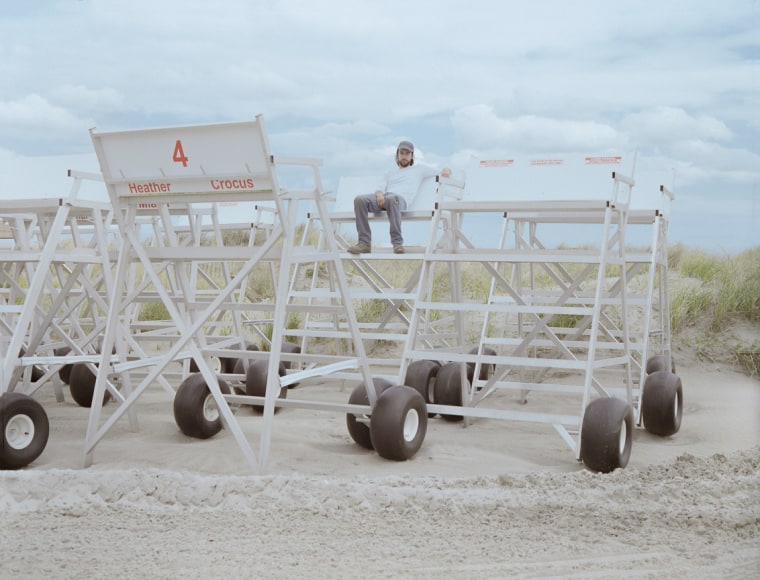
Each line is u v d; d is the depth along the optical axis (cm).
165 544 420
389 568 388
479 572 385
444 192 747
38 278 621
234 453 611
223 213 1115
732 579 381
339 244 989
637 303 846
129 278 893
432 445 660
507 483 523
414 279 875
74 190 647
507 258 668
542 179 712
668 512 470
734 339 1116
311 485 502
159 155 549
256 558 400
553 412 831
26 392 753
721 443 698
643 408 713
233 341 718
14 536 432
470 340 1174
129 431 701
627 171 695
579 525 452
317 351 1192
